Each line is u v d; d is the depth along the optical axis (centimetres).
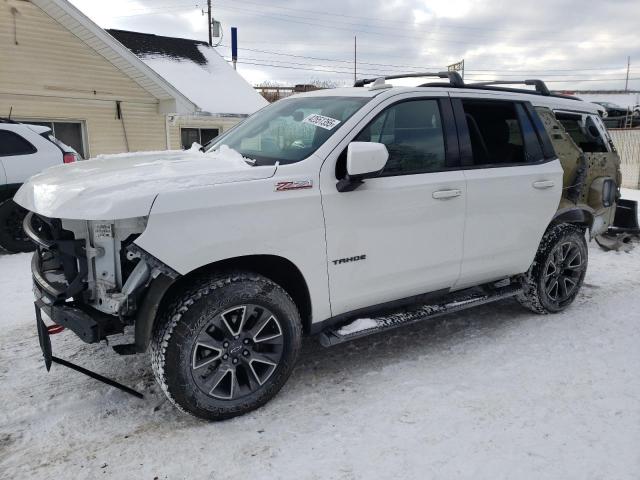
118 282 288
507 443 290
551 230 467
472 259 405
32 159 764
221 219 290
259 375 324
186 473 268
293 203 313
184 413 318
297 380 363
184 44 2217
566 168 489
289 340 326
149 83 1512
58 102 1389
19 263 697
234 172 304
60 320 293
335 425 308
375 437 296
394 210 353
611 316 482
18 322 475
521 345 418
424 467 271
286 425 309
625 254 722
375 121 355
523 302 482
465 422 310
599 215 533
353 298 351
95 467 273
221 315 299
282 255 313
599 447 286
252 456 281
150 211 272
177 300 295
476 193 394
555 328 454
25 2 1284
